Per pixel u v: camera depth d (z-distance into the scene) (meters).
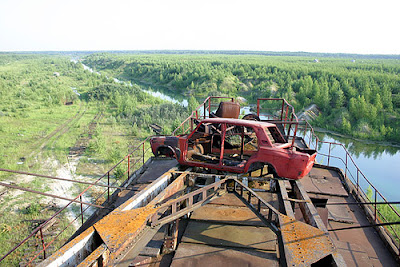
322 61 173.75
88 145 29.48
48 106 51.62
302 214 5.68
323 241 3.93
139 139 32.81
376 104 47.91
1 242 14.12
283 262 3.91
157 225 4.54
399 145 37.72
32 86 72.62
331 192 8.70
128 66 144.12
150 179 9.46
